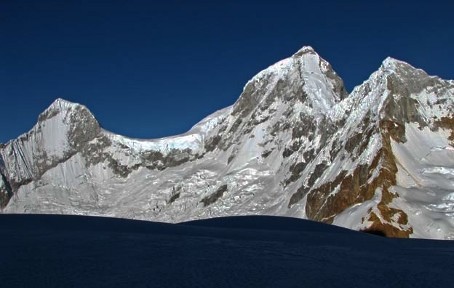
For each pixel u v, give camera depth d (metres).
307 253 42.16
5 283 29.39
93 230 49.88
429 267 38.28
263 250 42.41
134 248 40.44
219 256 38.81
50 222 55.88
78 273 32.09
